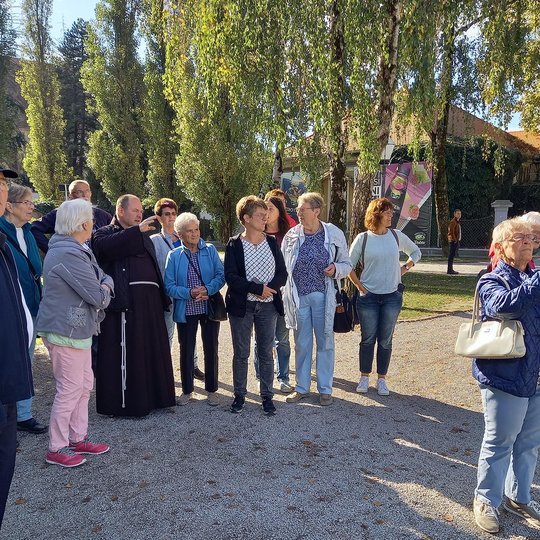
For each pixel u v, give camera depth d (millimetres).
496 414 2736
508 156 21938
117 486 3205
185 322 4633
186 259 4574
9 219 4207
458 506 3041
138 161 29297
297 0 7098
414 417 4422
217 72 7969
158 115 25984
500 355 2572
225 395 4969
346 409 4590
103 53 29016
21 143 39781
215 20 7605
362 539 2693
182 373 4746
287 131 8609
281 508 2967
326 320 4570
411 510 2980
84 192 5539
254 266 4305
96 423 4242
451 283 12703
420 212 22062
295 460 3580
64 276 3361
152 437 3953
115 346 4242
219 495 3098
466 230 22422
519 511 2947
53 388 5117
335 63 7418
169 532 2725
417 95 7426
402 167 21984
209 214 20422
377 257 4734
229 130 18109
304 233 4699
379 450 3770
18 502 3018
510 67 12750
